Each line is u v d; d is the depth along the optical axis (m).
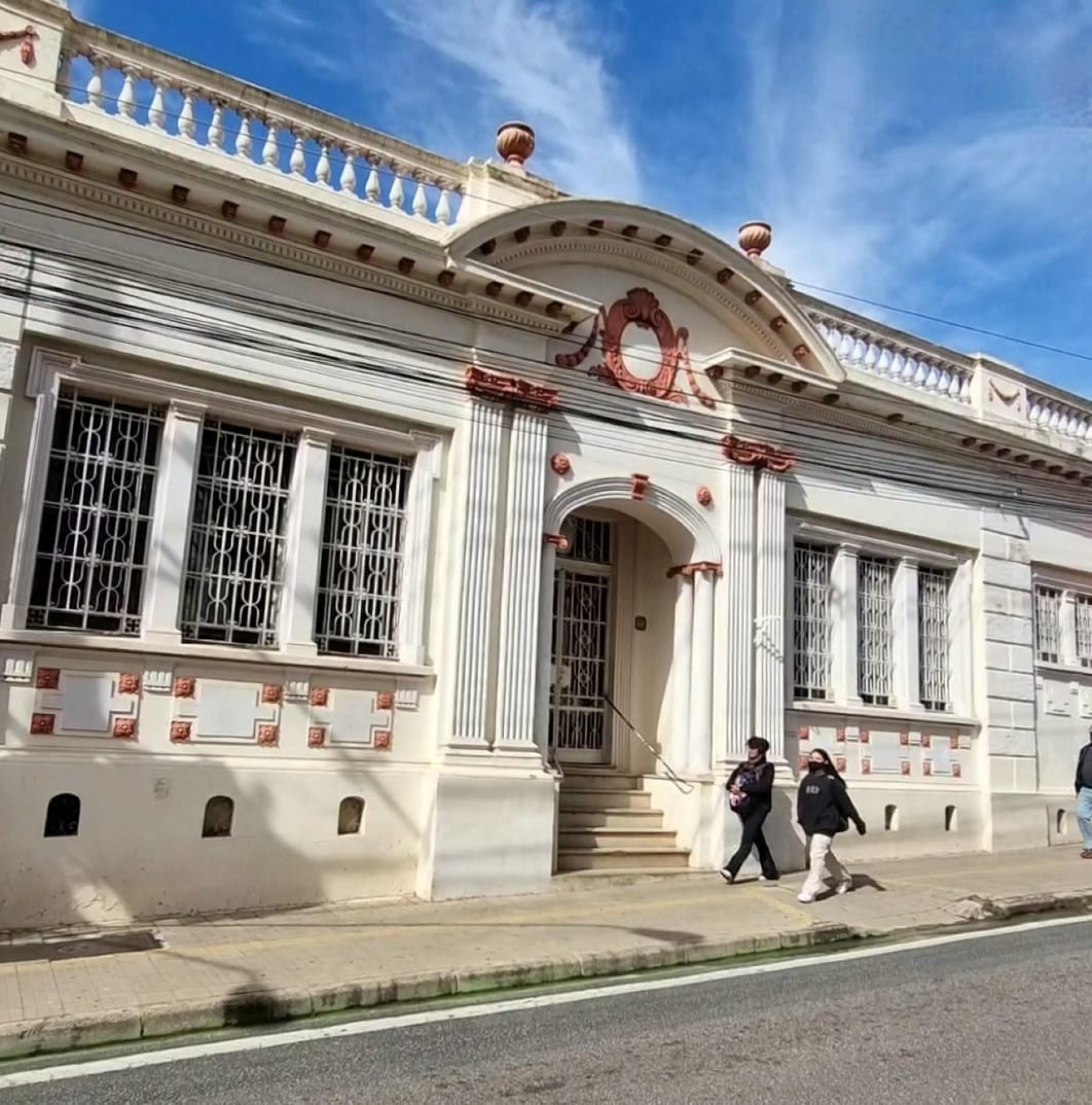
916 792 14.23
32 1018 5.96
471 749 10.47
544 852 10.65
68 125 8.80
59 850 8.55
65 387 9.16
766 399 13.41
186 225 9.63
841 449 14.18
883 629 14.67
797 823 12.62
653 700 13.23
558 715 13.01
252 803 9.46
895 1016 6.58
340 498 10.53
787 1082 5.32
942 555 15.26
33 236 8.98
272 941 8.15
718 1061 5.66
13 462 8.75
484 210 11.38
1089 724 16.70
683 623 12.74
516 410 11.31
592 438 11.95
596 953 7.88
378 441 10.60
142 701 9.15
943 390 15.69
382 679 10.36
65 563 9.06
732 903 10.19
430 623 10.71
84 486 9.20
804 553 13.97
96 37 9.60
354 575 10.52
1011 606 15.83
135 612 9.32
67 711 8.81
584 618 13.50
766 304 13.06
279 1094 5.13
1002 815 14.98
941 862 13.56
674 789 12.45
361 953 7.76
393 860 10.12
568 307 11.41
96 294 9.19
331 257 10.30
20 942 7.96
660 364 12.62
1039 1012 6.68
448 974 7.21
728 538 12.78
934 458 15.23
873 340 14.93
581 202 11.47
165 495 9.42
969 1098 5.10
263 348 9.95
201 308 9.66
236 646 9.73
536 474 11.34
